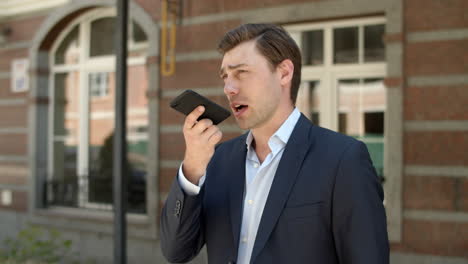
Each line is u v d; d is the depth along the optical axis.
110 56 5.86
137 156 5.45
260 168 1.45
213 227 1.50
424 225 3.74
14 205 6.25
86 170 5.98
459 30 3.62
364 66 4.24
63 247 5.66
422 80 3.75
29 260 5.27
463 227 3.61
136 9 5.09
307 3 4.23
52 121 6.20
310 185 1.34
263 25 1.49
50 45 6.15
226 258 1.44
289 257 1.31
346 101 4.34
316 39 4.43
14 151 6.29
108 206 5.75
